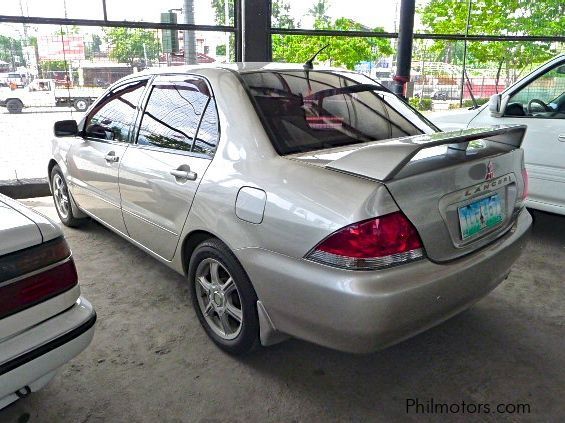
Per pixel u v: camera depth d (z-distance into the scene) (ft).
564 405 6.78
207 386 7.21
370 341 5.77
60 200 14.20
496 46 26.08
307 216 5.92
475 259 6.50
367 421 6.50
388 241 5.57
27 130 18.08
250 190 6.66
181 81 8.85
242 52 19.04
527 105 12.78
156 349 8.16
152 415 6.63
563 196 11.99
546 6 28.25
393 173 5.59
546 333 8.57
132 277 10.94
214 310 8.04
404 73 19.40
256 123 7.16
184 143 8.26
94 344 8.30
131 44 18.28
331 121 7.88
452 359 7.83
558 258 11.98
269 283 6.43
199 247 7.80
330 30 19.74
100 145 10.84
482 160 6.75
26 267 5.22
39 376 5.32
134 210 9.55
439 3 29.96
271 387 7.18
